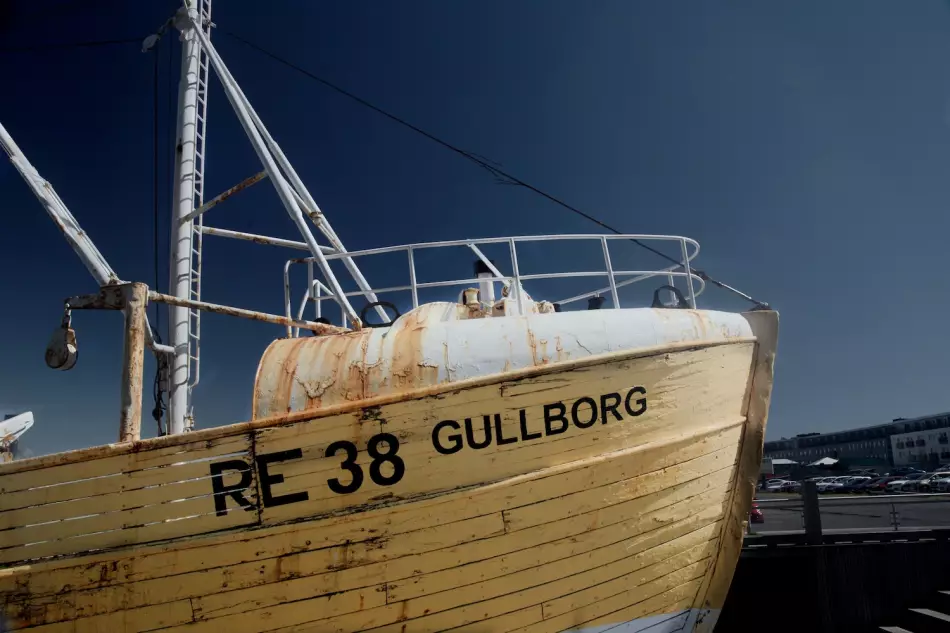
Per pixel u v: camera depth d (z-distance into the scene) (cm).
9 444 654
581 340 495
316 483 434
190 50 862
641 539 510
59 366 474
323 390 457
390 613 444
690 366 536
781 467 5897
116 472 421
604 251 643
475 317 566
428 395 451
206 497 425
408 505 439
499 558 461
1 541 412
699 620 561
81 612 412
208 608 421
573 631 492
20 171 582
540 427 471
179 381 748
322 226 827
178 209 809
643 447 502
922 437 6794
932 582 942
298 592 430
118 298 471
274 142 838
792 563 937
